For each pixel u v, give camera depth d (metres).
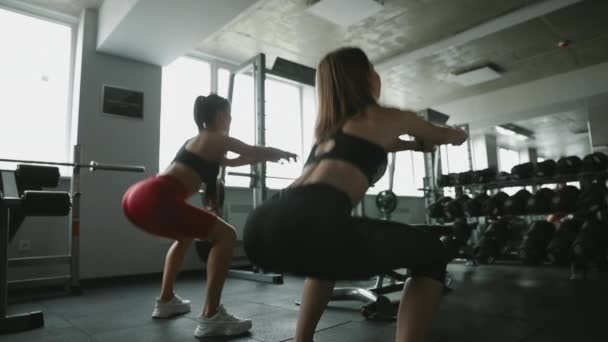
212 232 1.54
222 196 2.19
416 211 7.16
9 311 2.24
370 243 0.74
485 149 7.74
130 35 3.27
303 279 3.47
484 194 4.18
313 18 3.89
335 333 1.67
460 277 3.38
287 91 5.56
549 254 3.26
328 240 0.71
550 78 5.46
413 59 4.69
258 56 3.60
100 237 3.40
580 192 3.48
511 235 4.02
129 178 3.60
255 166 3.62
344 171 0.79
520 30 4.11
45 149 3.43
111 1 3.26
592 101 5.34
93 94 3.49
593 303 2.18
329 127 0.90
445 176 4.57
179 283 3.33
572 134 8.09
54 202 1.92
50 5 3.48
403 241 0.78
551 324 1.75
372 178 0.83
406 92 5.91
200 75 4.57
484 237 3.90
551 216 4.64
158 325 1.84
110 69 3.61
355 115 0.87
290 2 3.61
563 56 4.82
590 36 4.31
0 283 1.78
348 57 0.92
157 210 1.27
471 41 4.28
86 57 3.49
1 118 3.26
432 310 0.82
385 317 1.90
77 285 2.82
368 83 0.92
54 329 1.81
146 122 3.75
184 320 1.93
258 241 0.80
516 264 4.32
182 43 3.42
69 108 3.58
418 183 7.43
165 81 4.26
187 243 2.06
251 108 4.98
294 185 0.83
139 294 2.78
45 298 2.65
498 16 4.01
